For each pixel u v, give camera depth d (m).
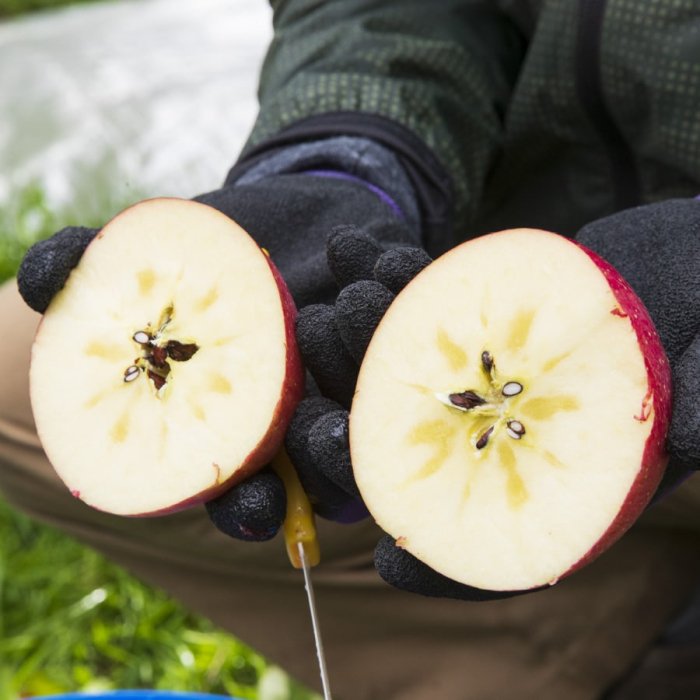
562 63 0.61
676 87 0.57
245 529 0.45
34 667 0.80
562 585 0.66
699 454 0.40
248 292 0.45
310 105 0.61
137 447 0.45
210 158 1.41
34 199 1.20
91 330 0.46
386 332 0.43
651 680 0.68
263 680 0.74
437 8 0.65
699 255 0.46
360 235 0.46
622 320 0.41
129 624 0.82
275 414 0.44
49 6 2.62
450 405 0.42
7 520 0.92
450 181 0.62
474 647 0.67
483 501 0.42
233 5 2.21
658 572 0.66
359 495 0.44
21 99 1.78
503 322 0.42
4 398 0.61
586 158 0.63
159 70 1.82
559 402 0.41
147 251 0.46
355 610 0.66
